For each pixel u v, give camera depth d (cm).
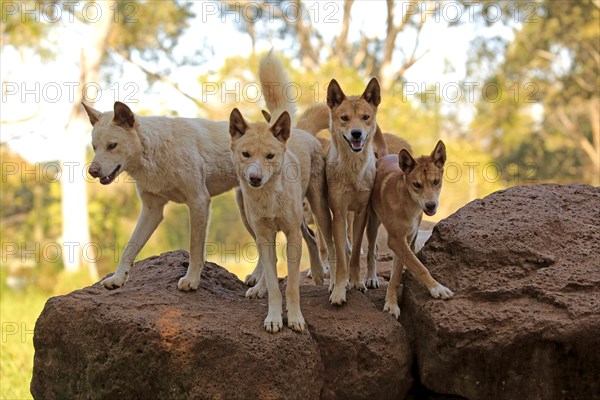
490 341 538
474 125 2592
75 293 602
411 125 1839
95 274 1970
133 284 632
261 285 628
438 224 612
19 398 926
